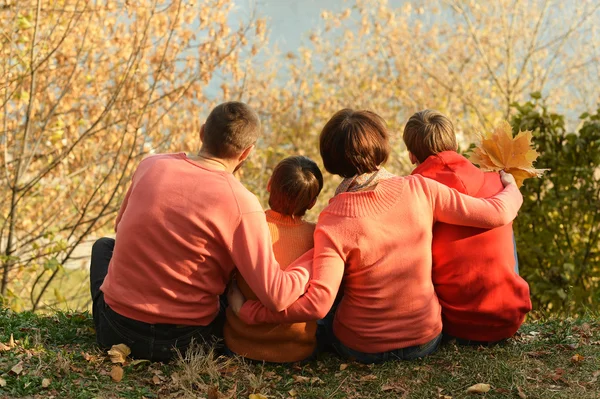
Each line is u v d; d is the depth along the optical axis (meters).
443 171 3.10
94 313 3.14
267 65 10.69
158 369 2.94
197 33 7.60
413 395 2.82
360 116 2.99
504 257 3.07
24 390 2.63
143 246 2.81
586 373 3.02
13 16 6.54
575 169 5.42
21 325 3.39
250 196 2.82
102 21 7.41
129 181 7.62
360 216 2.88
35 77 6.93
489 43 11.75
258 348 3.05
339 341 3.12
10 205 7.48
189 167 2.84
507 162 3.28
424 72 11.62
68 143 7.52
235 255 2.78
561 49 11.87
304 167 2.96
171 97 7.81
